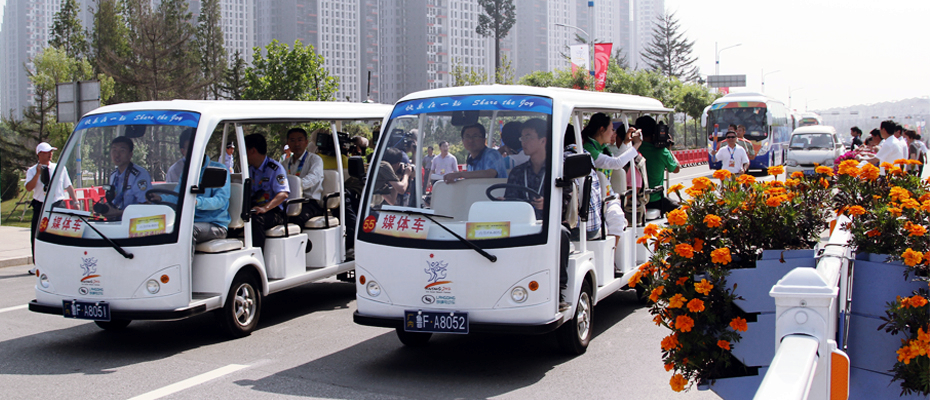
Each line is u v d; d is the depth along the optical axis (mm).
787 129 37750
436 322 5504
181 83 38469
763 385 2402
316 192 8547
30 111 28500
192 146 6574
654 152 8438
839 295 3590
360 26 130375
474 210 5617
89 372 5910
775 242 3977
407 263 5613
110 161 6699
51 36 54688
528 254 5453
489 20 68500
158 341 6945
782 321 3008
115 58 38344
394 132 6168
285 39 119812
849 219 4086
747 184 4168
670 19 80750
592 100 6746
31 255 12695
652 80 50406
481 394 5238
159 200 6496
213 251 6773
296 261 7906
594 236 6723
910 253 3463
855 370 3691
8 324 7727
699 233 4043
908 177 4363
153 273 6336
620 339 6723
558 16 141125
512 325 5402
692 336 3977
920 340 3354
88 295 6422
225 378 5691
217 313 6902
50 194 6754
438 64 123688
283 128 8539
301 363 6109
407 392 5309
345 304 8648
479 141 5867
